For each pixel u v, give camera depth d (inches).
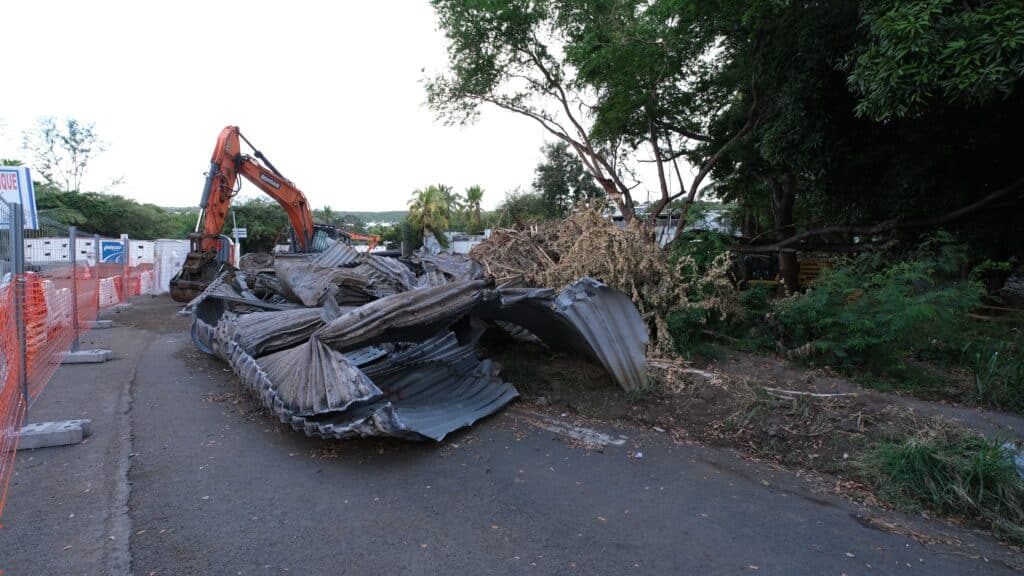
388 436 177.5
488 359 262.5
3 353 179.9
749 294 323.3
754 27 383.2
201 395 245.9
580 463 179.9
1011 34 218.7
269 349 229.3
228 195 557.0
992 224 382.3
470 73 601.0
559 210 1155.3
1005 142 362.6
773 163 435.8
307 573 117.6
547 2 551.8
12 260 189.2
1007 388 231.1
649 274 289.6
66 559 119.4
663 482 168.2
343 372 182.1
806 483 172.1
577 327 221.5
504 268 326.3
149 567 117.9
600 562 124.8
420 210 1749.5
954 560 133.3
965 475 162.1
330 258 371.6
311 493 154.7
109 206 1462.8
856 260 317.4
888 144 385.4
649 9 447.5
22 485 154.3
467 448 189.3
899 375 255.9
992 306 341.7
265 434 199.2
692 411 217.9
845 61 303.4
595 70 490.6
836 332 269.4
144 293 716.0
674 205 558.9
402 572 118.8
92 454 177.3
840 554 132.9
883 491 165.6
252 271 406.3
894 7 250.1
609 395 235.0
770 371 257.6
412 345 257.1
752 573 123.3
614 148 620.7
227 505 146.6
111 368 293.9
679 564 125.4
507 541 132.3
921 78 238.2
